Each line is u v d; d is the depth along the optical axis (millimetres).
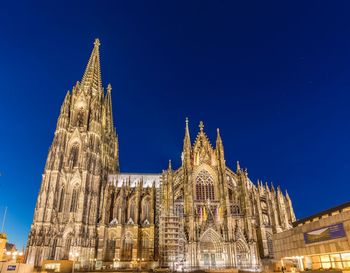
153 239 88875
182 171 94062
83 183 91938
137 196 96750
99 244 87750
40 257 79125
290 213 94938
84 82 117188
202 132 98625
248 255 77062
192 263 74125
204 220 81312
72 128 102562
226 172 93188
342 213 45844
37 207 85812
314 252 52594
